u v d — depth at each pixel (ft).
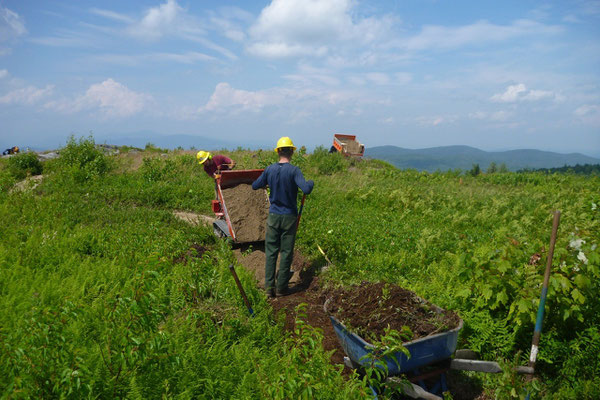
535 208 43.06
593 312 14.49
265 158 56.65
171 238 24.80
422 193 50.39
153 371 10.93
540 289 14.20
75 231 25.75
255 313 16.60
